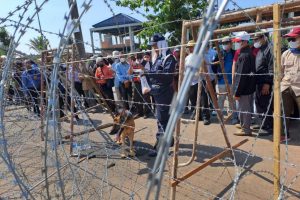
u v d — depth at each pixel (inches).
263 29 100.3
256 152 166.6
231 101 150.3
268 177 135.4
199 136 204.1
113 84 303.7
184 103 29.3
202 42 29.6
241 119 199.0
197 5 294.4
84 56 194.4
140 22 244.1
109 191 119.3
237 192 124.4
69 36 52.8
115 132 207.6
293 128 202.4
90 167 150.6
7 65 71.1
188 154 171.9
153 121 261.3
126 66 273.7
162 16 315.3
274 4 85.5
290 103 173.9
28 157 132.3
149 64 271.0
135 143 201.3
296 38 156.0
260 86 194.9
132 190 122.9
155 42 167.0
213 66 225.0
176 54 215.2
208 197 123.1
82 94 302.8
